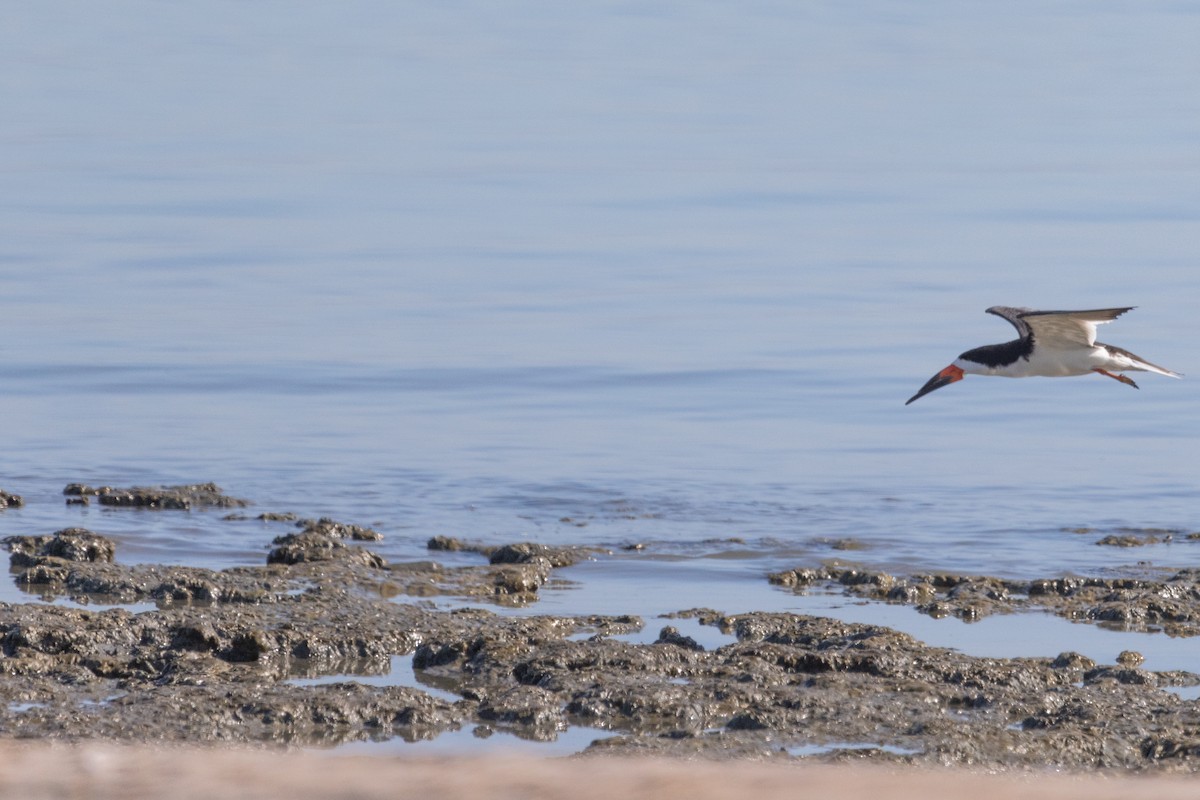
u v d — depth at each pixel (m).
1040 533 19.20
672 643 13.69
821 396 27.22
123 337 30.38
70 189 46.00
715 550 18.22
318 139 56.12
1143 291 35.12
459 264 38.03
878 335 31.47
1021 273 37.03
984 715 11.72
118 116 60.12
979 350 19.59
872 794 9.82
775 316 33.06
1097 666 13.09
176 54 78.81
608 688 11.94
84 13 95.19
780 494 21.08
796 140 57.03
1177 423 25.52
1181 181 48.16
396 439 23.92
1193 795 9.93
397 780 10.16
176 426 24.48
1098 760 10.80
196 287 35.00
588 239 40.97
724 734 11.20
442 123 60.06
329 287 35.38
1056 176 49.53
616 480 21.72
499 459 22.84
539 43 86.44
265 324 31.83
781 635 13.74
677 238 41.16
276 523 19.03
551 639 13.46
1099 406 26.73
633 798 9.71
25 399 25.98
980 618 15.18
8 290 34.12
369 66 76.19
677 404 26.52
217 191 46.28
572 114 62.94
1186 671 13.10
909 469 22.53
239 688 12.00
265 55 79.38
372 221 42.91
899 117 62.56
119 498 19.91
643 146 55.62
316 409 25.77
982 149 54.84
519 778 10.16
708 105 65.75
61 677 12.30
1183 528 19.45
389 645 13.58
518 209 44.72
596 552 17.91
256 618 14.02
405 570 16.62
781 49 84.75
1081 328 18.33
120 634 13.32
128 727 11.19
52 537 17.22
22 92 65.00
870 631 13.77
